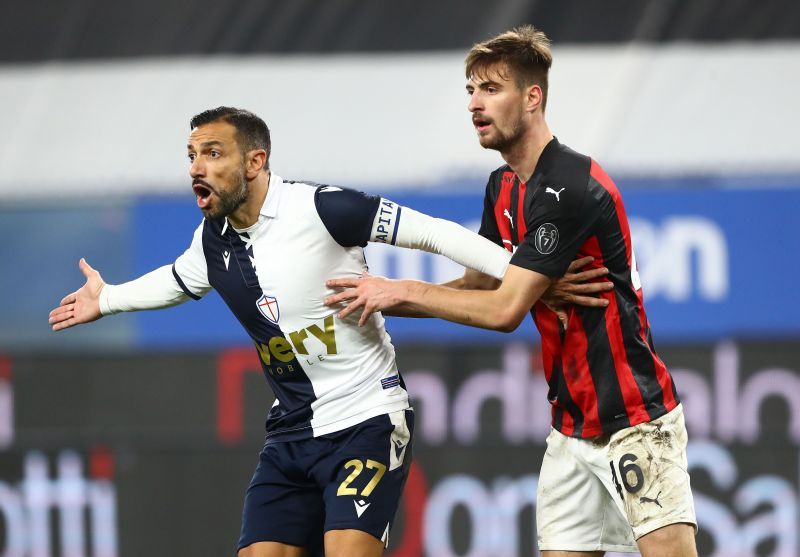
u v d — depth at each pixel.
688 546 13.41
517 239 13.87
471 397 22.00
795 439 21.41
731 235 21.58
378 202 13.12
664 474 13.45
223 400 22.14
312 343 13.28
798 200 21.47
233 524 22.03
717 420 21.58
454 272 21.55
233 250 13.32
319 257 13.05
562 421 14.09
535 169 13.47
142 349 22.27
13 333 22.41
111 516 22.22
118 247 22.33
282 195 13.12
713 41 22.34
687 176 22.17
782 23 22.30
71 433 22.28
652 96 22.33
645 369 13.62
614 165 22.28
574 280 13.30
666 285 21.66
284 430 13.74
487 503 21.81
